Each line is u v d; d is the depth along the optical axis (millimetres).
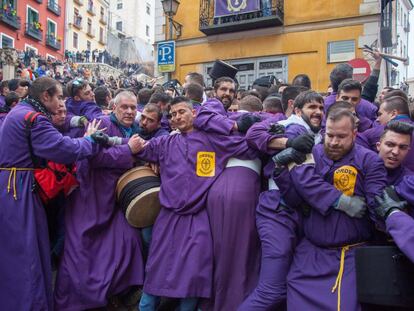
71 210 3602
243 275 3182
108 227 3668
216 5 14602
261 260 3176
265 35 14219
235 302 3158
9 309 3123
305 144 2867
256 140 3215
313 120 3357
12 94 5648
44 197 3369
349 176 2807
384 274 2475
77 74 30594
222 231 3225
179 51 15773
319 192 2787
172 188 3414
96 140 3508
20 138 3281
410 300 2434
